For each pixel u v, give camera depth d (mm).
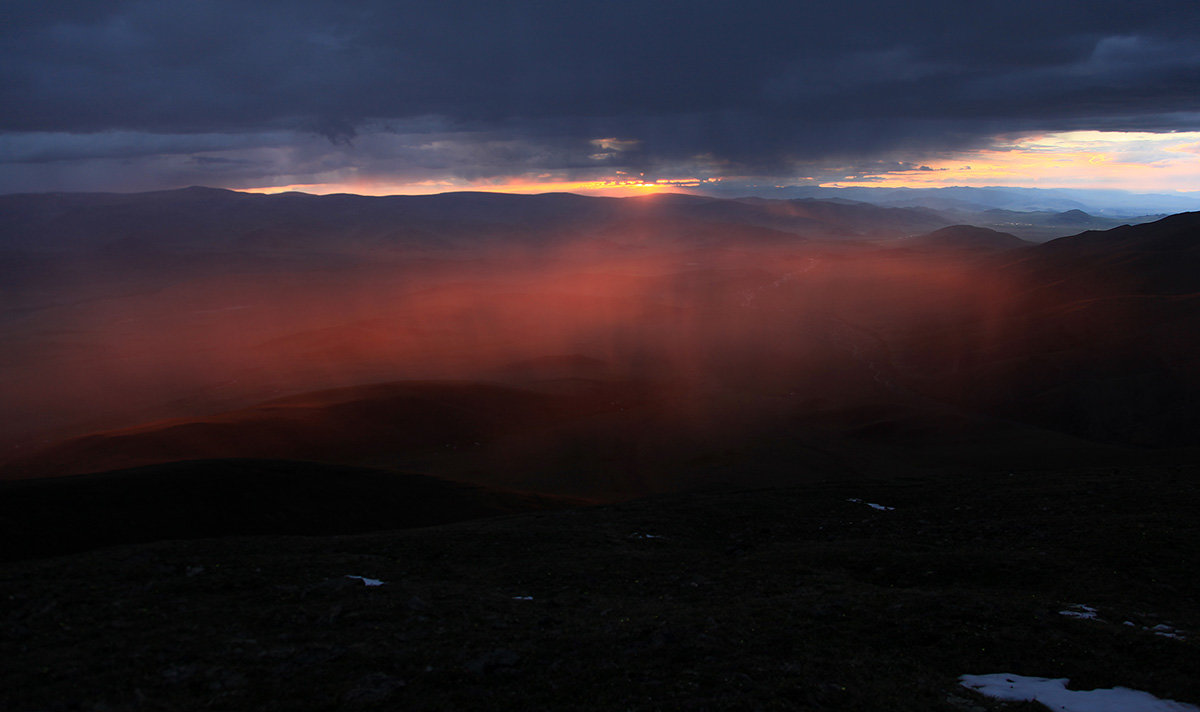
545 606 20438
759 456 95938
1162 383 130250
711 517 37156
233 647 15586
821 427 122438
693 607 20266
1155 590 22016
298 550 28219
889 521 35531
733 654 15750
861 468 89688
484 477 87438
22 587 20656
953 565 25391
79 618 17656
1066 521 31656
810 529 34625
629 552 29078
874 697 13625
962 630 17641
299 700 12969
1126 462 79500
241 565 24297
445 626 17547
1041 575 23922
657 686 13742
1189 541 26250
